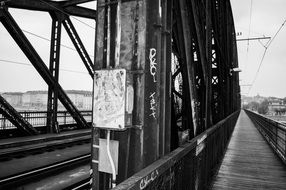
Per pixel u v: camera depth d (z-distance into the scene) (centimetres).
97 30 248
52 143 1176
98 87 220
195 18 417
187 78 358
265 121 1545
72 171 830
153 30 245
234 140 1458
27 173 727
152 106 241
